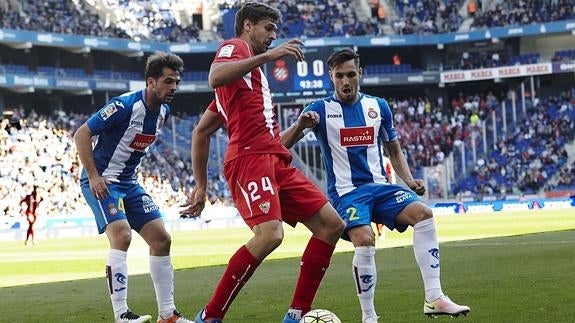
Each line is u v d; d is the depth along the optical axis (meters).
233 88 13.09
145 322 15.53
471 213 82.31
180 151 99.94
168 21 105.44
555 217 63.59
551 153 97.56
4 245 58.66
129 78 104.50
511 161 98.12
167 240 16.17
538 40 108.50
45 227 70.50
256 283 23.25
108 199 15.91
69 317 17.80
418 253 14.64
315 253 13.53
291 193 13.50
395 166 16.03
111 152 16.17
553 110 101.88
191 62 110.75
